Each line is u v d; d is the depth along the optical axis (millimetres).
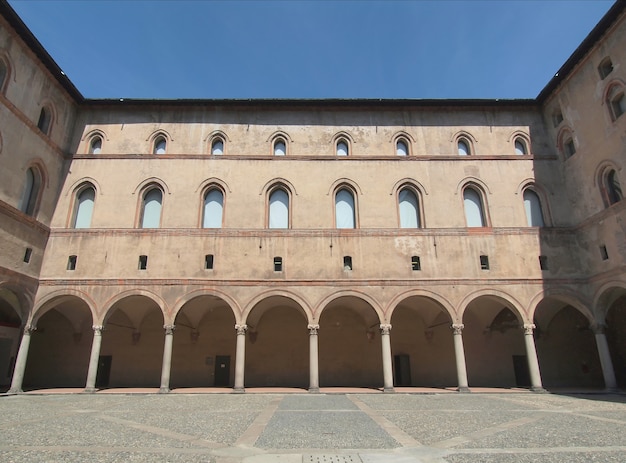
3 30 24375
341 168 30938
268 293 27516
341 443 11195
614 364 30906
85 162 30359
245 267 28000
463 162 31172
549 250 28781
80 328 32094
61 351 31859
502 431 12883
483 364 32312
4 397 23734
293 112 32812
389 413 17031
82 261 27781
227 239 28578
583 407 18906
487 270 28312
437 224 29609
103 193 29656
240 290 27547
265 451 10305
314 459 9500
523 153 32031
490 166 31078
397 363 32406
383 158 31234
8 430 13070
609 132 26141
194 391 26859
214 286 27547
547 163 31156
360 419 15398
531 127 32531
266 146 31719
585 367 32125
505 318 33281
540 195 30641
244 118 32469
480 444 11031
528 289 27922
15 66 25375
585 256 28172
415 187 30641
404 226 30141
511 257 28562
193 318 31562
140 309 30859
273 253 28406
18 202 25469
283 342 32312
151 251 28156
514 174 30859
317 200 30094
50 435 12297
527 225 29812
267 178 30547
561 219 29734
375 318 31250
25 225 25906
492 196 30328
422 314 32938
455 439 11680
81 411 17766
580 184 28797
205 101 32000
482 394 25422
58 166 29641
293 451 10297
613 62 25797
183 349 31938
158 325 32406
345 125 32531
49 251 27922
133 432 12820
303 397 23812
